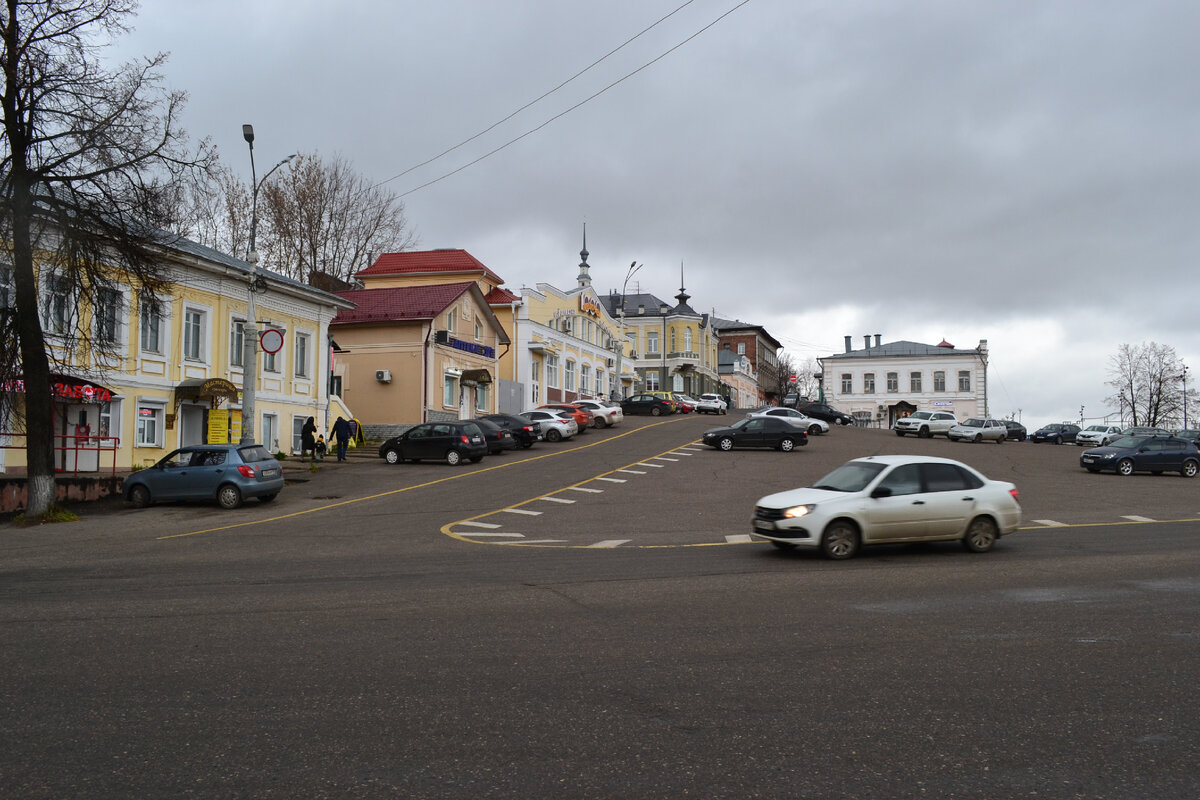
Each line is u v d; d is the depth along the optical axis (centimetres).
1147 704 582
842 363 8856
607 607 928
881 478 1356
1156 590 1019
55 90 1764
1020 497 2416
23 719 554
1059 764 477
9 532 1755
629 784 450
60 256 1806
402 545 1520
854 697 598
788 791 441
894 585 1065
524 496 2339
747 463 3275
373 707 577
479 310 4944
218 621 859
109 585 1092
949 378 8575
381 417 4291
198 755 490
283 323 3412
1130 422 7475
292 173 5144
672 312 9419
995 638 773
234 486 2112
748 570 1202
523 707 576
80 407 2517
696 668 675
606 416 4931
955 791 441
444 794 438
